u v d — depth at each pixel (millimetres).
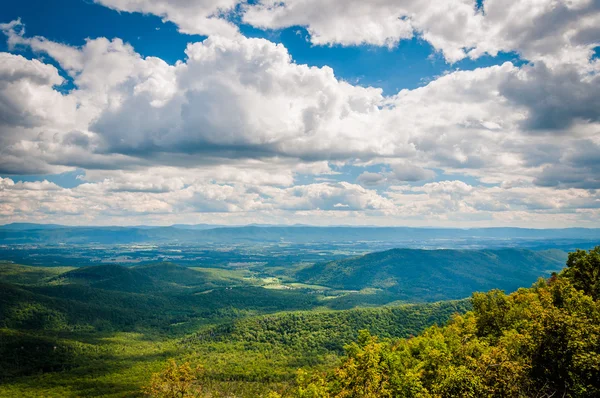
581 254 94188
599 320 54125
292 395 77875
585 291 80250
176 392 64500
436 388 51688
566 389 48000
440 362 60531
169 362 67375
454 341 73000
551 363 50469
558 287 76938
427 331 94250
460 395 48656
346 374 60812
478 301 86625
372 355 60938
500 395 48281
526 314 72688
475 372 50938
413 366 67062
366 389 56625
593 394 44750
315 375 74438
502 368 49188
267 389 142875
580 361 45000
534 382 49875
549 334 51031
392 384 59062
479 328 82062
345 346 74125
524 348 53812
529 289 98562
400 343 93688
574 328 50000
